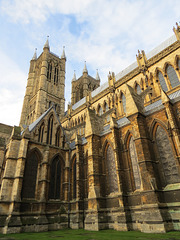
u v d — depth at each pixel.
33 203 31.91
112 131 31.08
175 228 20.09
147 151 24.66
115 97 53.12
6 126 66.75
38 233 25.75
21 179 31.41
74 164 39.97
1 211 28.69
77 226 30.84
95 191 28.92
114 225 25.95
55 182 37.53
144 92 41.22
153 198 21.25
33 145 36.84
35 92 99.69
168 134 24.70
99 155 33.09
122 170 27.91
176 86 37.22
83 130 58.72
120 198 25.62
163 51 43.50
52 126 44.12
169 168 23.61
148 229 20.31
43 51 107.31
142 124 26.86
